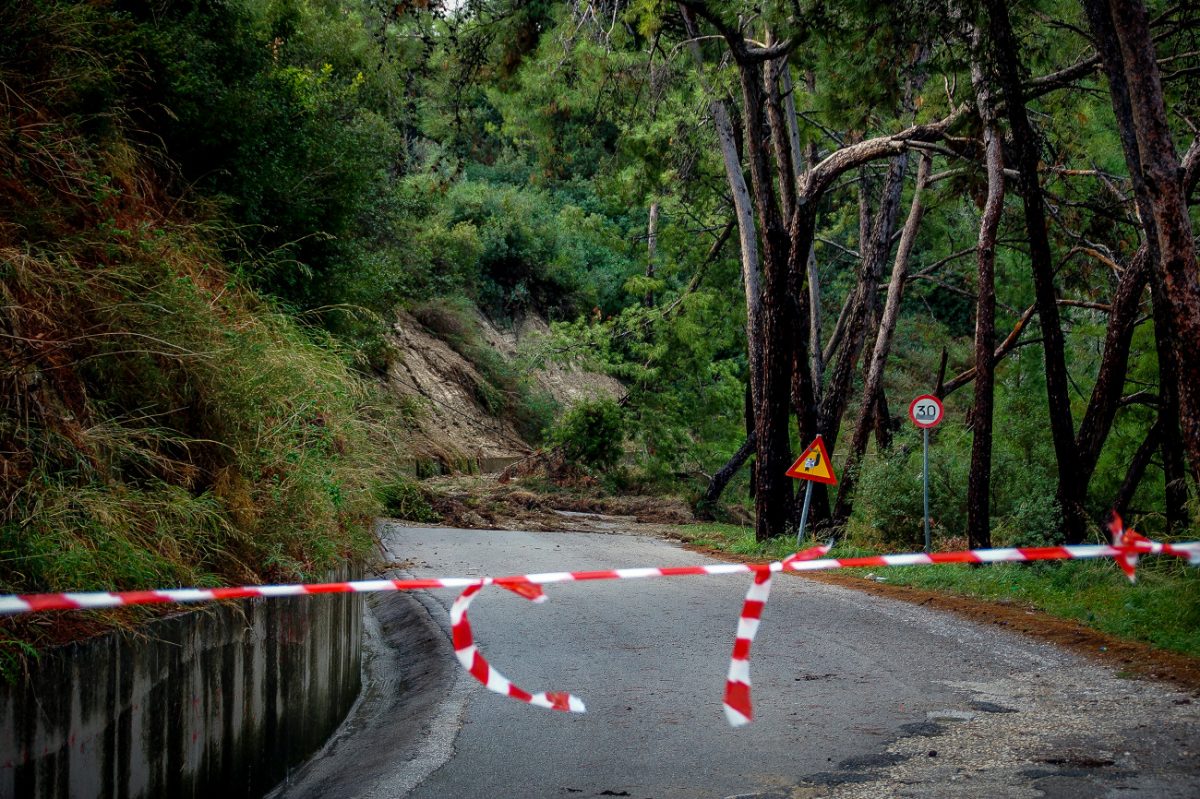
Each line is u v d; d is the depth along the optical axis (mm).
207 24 14312
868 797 5129
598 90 23156
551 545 19969
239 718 6055
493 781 5875
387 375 37469
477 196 54625
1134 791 4859
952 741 6121
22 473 5789
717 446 33531
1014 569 13953
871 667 8586
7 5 8820
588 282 56625
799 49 17453
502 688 3354
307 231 15070
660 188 27188
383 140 25344
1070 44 16250
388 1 20297
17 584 4797
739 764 5941
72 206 8438
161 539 6133
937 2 14188
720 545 21062
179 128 12797
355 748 7473
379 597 13625
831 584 14141
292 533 7781
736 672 3355
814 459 18750
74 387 6898
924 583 13750
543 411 49188
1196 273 9828
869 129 24062
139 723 4855
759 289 22281
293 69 17188
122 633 4730
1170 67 15555
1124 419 20656
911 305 49625
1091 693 7285
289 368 8969
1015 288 26750
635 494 33062
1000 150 15633
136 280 7820
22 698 3957
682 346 32531
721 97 20359
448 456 36312
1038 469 19375
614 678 8492
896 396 44812
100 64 10148
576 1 20281
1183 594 10305
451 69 21469
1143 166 9930
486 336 50969
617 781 5750
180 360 7430
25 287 6773
